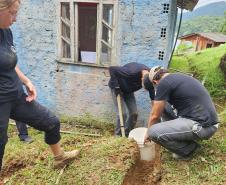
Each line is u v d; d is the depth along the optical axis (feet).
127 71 15.81
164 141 11.74
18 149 14.42
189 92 11.61
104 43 18.51
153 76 12.22
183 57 45.91
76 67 19.26
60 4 18.44
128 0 17.29
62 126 19.61
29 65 19.94
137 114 17.44
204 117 11.55
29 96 9.93
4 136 9.12
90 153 12.61
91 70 19.07
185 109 11.82
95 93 19.45
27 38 19.48
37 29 19.20
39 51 19.56
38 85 20.21
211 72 29.84
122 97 17.12
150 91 13.66
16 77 9.12
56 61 19.48
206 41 71.56
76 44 18.99
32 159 13.00
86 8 18.45
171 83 11.60
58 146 11.23
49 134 10.55
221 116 17.20
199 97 11.62
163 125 11.76
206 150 12.84
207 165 11.96
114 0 17.47
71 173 11.58
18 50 19.79
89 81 19.33
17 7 8.01
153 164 12.81
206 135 11.73
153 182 11.78
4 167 12.70
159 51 17.61
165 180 11.53
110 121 19.71
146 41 17.63
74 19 18.56
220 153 12.63
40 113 9.95
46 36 19.20
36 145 15.03
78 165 11.90
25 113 9.70
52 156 12.72
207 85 27.32
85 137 16.76
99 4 17.81
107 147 12.92
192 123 11.52
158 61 17.75
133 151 12.64
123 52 18.13
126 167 11.71
